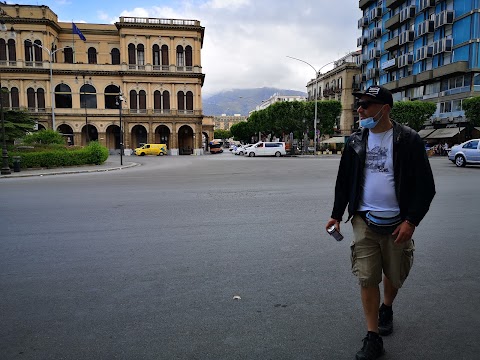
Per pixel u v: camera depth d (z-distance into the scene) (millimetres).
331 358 2664
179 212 7891
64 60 55781
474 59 36750
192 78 55000
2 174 19266
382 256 2826
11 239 5797
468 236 5855
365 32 60781
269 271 4387
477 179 14039
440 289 3879
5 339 2914
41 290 3857
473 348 2811
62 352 2734
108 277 4211
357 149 2834
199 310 3408
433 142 42938
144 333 3006
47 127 52531
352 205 2838
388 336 2998
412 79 45250
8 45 50969
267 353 2723
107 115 53812
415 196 2631
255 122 65625
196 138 55812
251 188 11875
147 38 53375
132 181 14695
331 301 3590
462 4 37812
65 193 11117
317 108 47312
